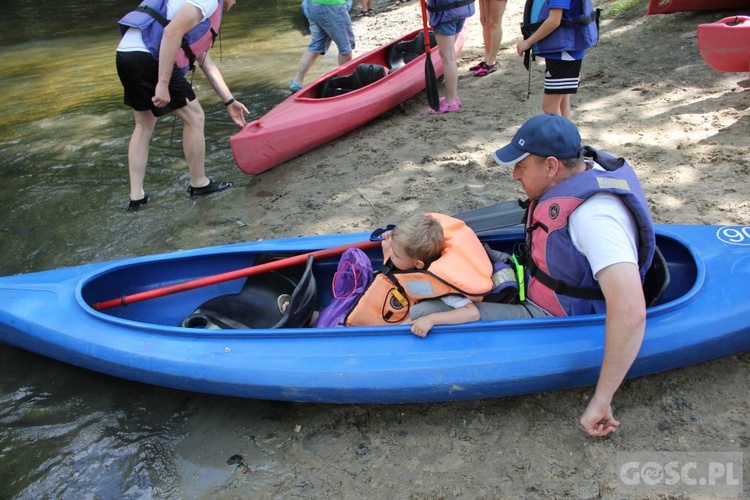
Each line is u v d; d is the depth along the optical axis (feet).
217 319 9.70
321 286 10.72
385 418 8.58
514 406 8.47
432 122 17.93
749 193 12.26
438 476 7.61
